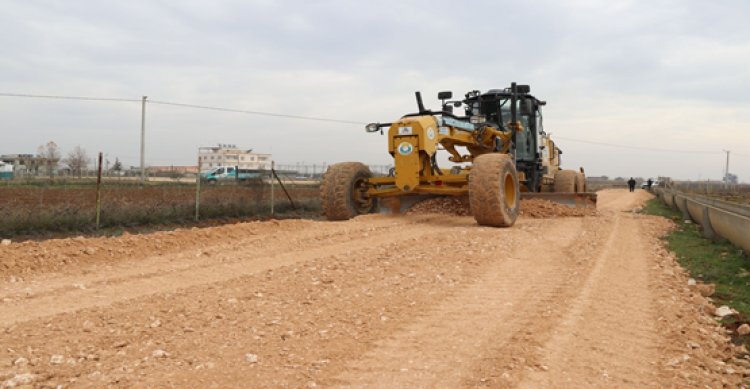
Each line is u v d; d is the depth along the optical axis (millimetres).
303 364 4152
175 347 4484
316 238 10609
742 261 8812
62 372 3920
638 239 11445
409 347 4586
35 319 5281
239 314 5453
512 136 15688
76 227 13555
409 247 9539
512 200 13016
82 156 51031
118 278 7246
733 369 4211
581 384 3867
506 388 3742
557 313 5609
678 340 4863
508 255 8961
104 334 4824
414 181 13102
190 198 19188
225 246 9852
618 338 4910
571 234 11641
